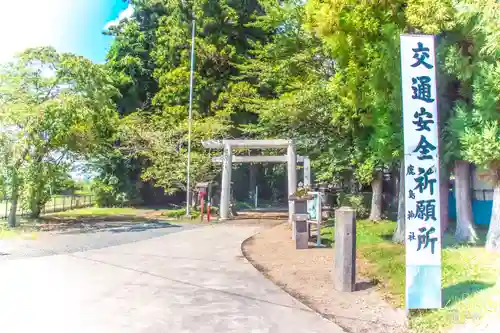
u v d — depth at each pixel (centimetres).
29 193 1409
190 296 600
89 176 2488
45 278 701
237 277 721
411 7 777
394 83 843
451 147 933
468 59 816
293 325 483
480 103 747
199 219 1861
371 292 625
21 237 1217
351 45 940
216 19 2394
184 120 2195
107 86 1599
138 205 2702
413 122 512
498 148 728
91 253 953
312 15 991
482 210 1357
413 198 507
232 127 2242
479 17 731
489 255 813
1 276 713
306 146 1752
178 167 1998
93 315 510
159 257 909
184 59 2428
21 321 486
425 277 502
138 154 2306
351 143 1453
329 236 1197
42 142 1399
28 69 1461
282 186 3359
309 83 1597
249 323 489
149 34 2803
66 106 1383
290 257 902
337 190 1880
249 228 1514
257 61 2072
